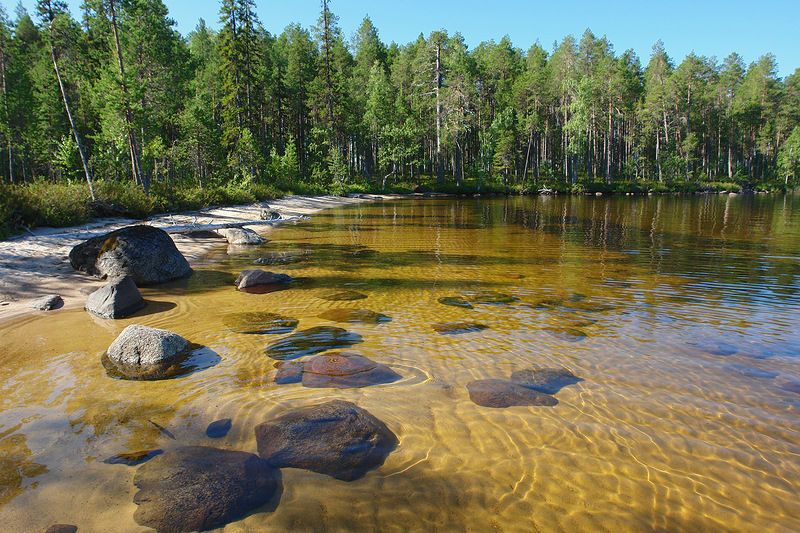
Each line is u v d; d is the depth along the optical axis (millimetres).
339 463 3053
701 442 3424
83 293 8141
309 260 11961
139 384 4340
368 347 5449
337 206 35719
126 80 23234
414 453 3219
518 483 2916
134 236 9188
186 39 59719
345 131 52719
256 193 31719
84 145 34875
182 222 17391
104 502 2619
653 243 15039
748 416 3816
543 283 9180
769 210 30766
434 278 9695
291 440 3279
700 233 17766
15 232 11703
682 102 67375
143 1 35531
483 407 3928
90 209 15383
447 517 2570
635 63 74312
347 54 62562
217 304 7551
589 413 3848
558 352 5297
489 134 57375
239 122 39125
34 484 2779
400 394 4168
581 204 38750
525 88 61469
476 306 7410
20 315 6742
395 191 54375
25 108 35312
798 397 4152
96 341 5617
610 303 7555
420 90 60281
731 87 75188
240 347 5422
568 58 61250
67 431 3441
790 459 3219
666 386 4387
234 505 2598
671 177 65000
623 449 3324
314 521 2490
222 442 3287
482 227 20594
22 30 48719
